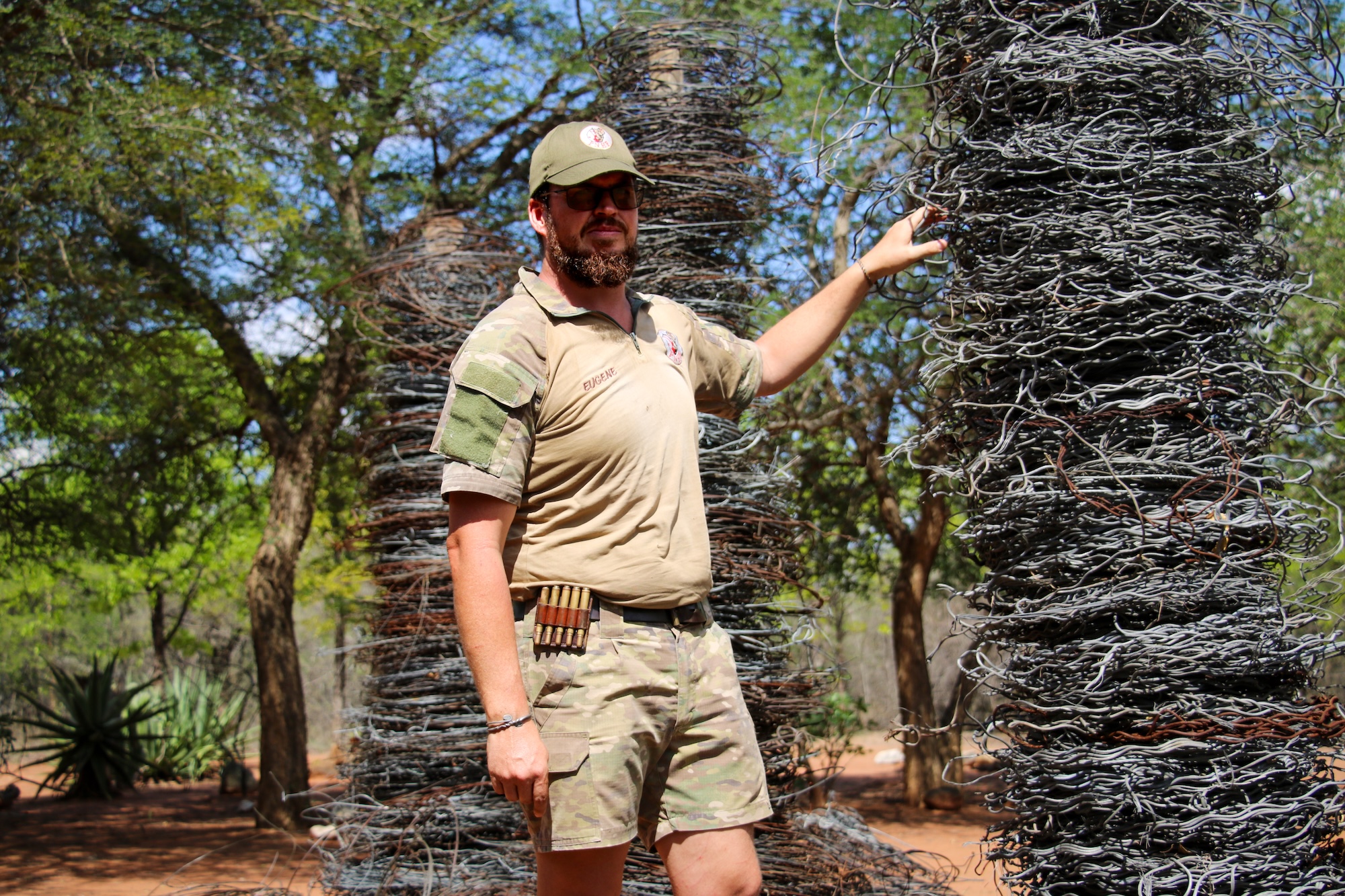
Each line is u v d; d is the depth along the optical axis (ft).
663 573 6.82
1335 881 6.85
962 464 7.79
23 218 27.76
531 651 6.84
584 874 6.84
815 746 22.62
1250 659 7.03
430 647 15.15
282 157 30.55
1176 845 6.88
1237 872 6.71
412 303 16.07
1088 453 7.32
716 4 21.98
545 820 6.70
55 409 32.01
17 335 29.55
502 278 16.78
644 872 12.82
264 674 35.19
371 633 16.42
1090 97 7.51
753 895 6.91
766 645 13.91
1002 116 7.75
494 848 13.94
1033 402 7.35
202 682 58.54
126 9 29.19
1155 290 7.20
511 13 34.81
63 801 43.73
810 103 24.57
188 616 78.59
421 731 14.58
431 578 15.35
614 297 7.28
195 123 26.66
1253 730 6.89
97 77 26.45
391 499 15.88
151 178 27.58
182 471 39.99
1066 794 7.20
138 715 45.39
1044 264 7.39
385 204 35.76
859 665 59.21
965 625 7.94
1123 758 6.91
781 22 25.46
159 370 33.12
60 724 45.98
